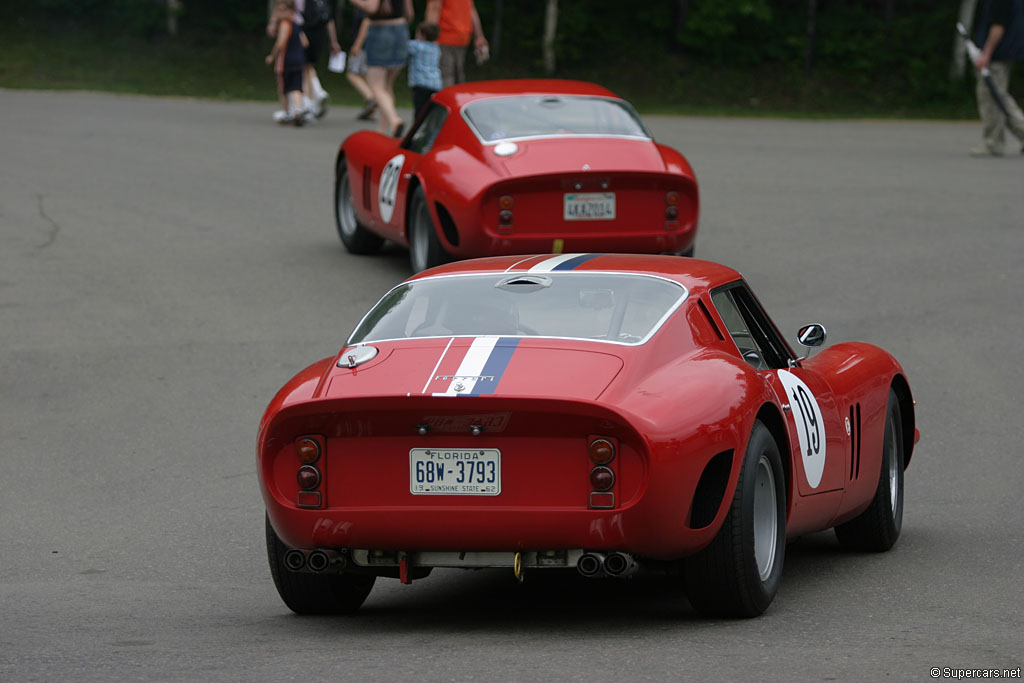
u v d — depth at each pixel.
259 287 47.81
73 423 35.28
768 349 23.48
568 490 18.58
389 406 18.66
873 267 51.03
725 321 21.86
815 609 20.84
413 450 18.97
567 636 19.23
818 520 23.08
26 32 143.38
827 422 23.08
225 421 35.41
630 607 21.55
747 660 17.23
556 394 18.45
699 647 18.12
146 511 29.14
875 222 59.34
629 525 18.38
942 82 152.38
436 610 21.92
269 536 21.03
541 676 16.47
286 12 88.69
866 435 24.73
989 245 54.59
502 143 43.09
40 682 16.58
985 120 81.75
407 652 18.14
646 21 158.50
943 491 29.88
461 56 78.62
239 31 151.12
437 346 20.06
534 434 18.59
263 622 21.03
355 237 52.25
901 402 27.38
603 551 18.77
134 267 50.28
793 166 76.81
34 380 38.34
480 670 16.84
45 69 135.25
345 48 155.88
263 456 19.67
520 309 20.89
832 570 24.03
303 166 72.25
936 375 38.84
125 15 147.25
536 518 18.52
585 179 41.84
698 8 154.12
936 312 45.00
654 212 42.69
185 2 153.00
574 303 20.92
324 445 19.34
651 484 18.25
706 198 65.44
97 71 137.12
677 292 21.33
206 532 27.70
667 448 18.34
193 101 110.75
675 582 23.66
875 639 18.53
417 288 22.16
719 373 19.91
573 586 23.64
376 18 75.44
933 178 71.69
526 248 41.94
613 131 44.38
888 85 153.00
